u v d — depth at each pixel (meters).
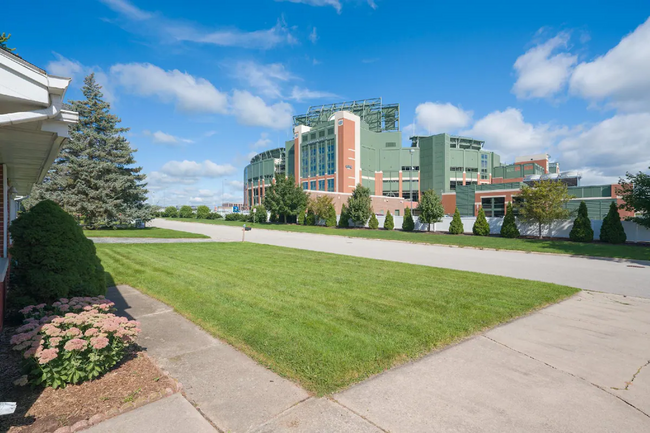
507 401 3.60
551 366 4.46
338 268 11.74
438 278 10.11
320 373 4.04
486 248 20.06
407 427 3.10
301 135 78.75
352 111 85.00
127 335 4.26
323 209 42.38
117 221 30.33
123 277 9.57
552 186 23.22
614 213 20.97
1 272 5.30
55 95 3.29
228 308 6.60
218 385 3.76
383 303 7.21
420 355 4.71
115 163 30.67
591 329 5.93
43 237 5.98
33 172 7.29
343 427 3.07
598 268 12.73
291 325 5.69
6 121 3.04
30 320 4.45
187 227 40.31
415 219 36.06
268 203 48.41
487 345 5.14
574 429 3.15
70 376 3.61
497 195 40.72
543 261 14.65
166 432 2.95
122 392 3.54
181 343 4.95
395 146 80.62
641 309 7.21
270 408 3.34
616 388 3.93
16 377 3.82
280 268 11.51
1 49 2.82
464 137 81.94
